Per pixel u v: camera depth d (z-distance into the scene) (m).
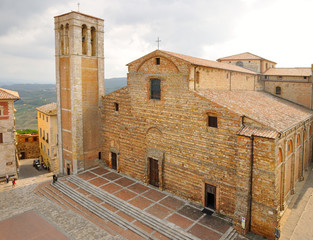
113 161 36.09
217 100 24.67
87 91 35.41
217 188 24.12
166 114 27.62
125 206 25.88
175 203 26.30
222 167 23.64
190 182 26.42
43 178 39.25
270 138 19.94
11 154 38.56
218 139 23.61
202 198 25.47
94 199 28.14
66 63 34.66
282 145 23.84
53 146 46.84
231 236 21.22
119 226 23.70
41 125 52.00
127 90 31.97
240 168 21.66
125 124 32.88
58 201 29.28
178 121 26.59
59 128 37.12
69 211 26.89
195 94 24.80
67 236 22.44
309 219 24.45
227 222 22.97
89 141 36.22
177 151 27.12
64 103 35.94
